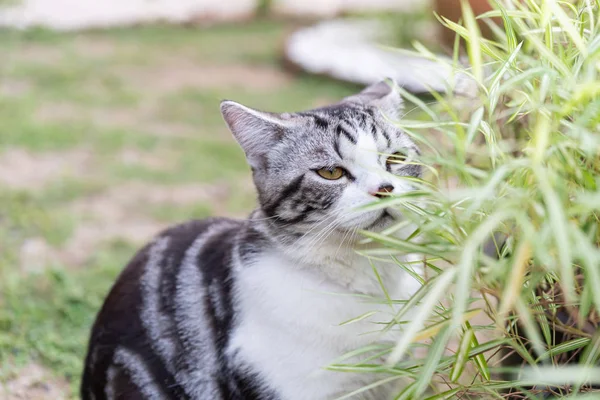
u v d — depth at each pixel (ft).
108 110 25.91
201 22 39.68
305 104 25.93
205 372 9.14
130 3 42.42
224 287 9.18
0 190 18.72
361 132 9.10
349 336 8.63
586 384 7.00
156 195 19.38
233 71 30.91
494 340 7.03
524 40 8.93
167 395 9.37
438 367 7.34
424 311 5.94
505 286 6.21
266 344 8.71
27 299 14.19
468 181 6.85
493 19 12.70
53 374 12.07
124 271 10.56
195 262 9.74
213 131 24.44
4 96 26.16
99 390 9.96
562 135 6.40
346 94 27.09
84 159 21.52
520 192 6.16
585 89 5.89
